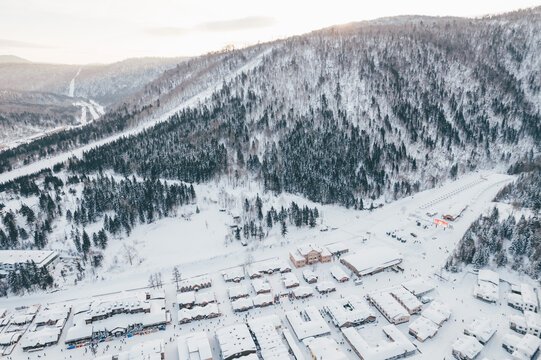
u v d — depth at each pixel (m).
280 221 176.88
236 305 121.94
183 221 180.00
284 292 131.25
